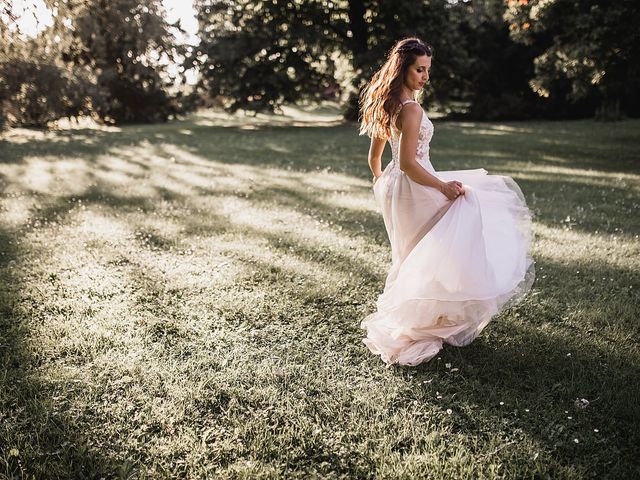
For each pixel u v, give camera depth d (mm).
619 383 3191
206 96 34625
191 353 3605
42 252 5723
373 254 5652
